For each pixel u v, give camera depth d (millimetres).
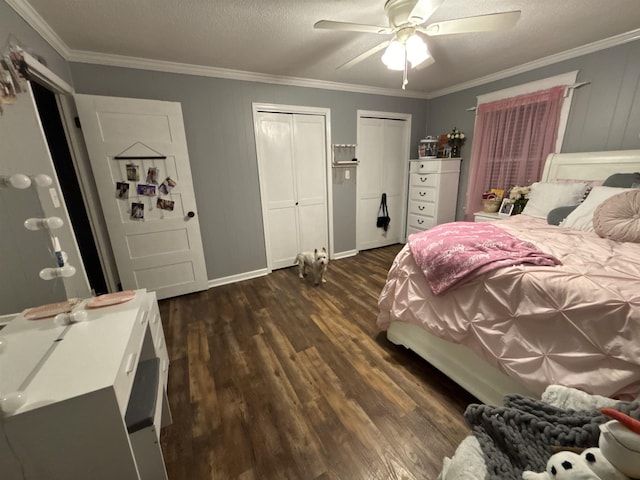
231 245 3146
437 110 4012
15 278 1032
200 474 1169
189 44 2160
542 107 2859
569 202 2402
